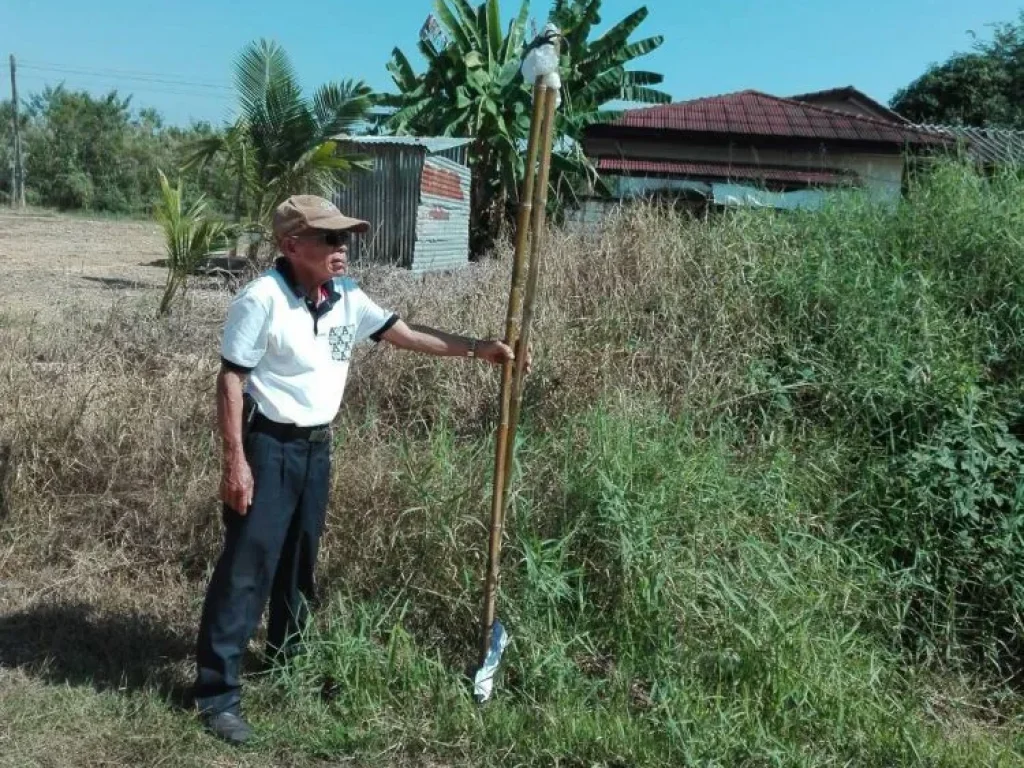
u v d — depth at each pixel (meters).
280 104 13.35
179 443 4.97
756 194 6.73
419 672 3.57
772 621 3.63
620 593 3.81
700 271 5.77
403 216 14.17
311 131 13.58
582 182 9.81
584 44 17.14
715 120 14.18
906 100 31.67
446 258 15.73
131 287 12.34
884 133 13.45
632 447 4.21
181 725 3.37
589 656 3.79
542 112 3.31
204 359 6.02
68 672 3.70
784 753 3.25
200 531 4.59
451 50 17.38
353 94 13.73
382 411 5.31
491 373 5.25
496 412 5.12
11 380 5.41
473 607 3.83
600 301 5.88
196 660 3.70
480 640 3.65
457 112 17.42
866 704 3.50
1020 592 4.00
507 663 3.66
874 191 6.89
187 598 4.32
